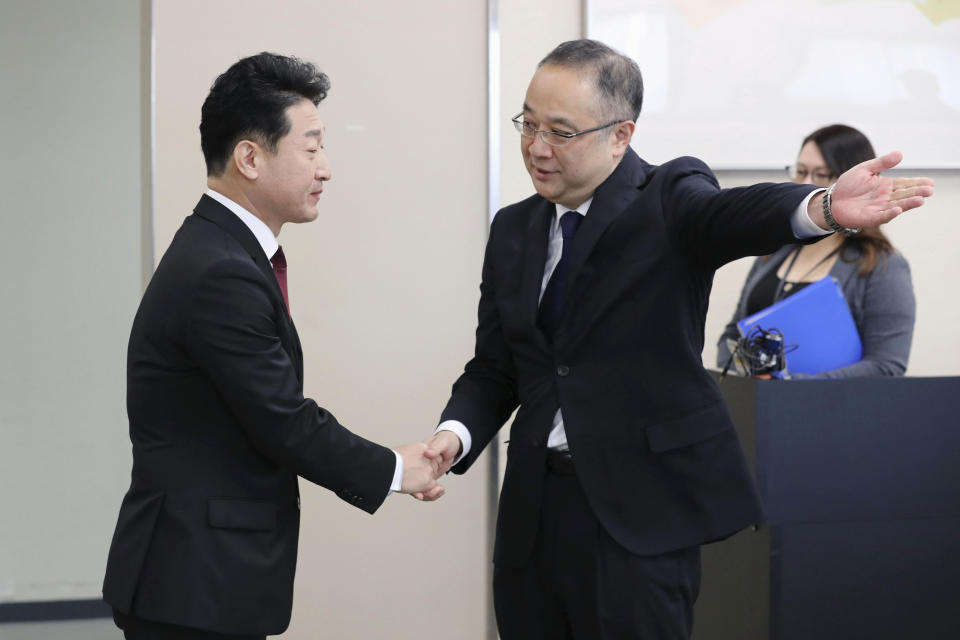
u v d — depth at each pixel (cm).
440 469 194
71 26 375
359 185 276
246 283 163
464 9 277
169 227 268
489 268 202
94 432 382
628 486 172
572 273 174
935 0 310
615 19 294
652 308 171
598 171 175
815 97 306
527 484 181
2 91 373
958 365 325
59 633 361
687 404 171
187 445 166
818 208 141
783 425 236
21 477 379
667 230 169
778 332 245
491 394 203
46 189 377
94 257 380
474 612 287
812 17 304
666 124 299
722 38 300
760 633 241
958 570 245
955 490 244
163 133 266
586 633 177
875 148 312
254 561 165
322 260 276
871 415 240
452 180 279
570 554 177
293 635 280
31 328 378
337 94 274
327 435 171
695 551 178
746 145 304
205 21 266
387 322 279
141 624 166
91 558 383
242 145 170
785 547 236
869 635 241
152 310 167
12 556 378
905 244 321
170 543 162
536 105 172
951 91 313
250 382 162
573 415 175
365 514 281
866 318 273
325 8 272
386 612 283
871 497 240
